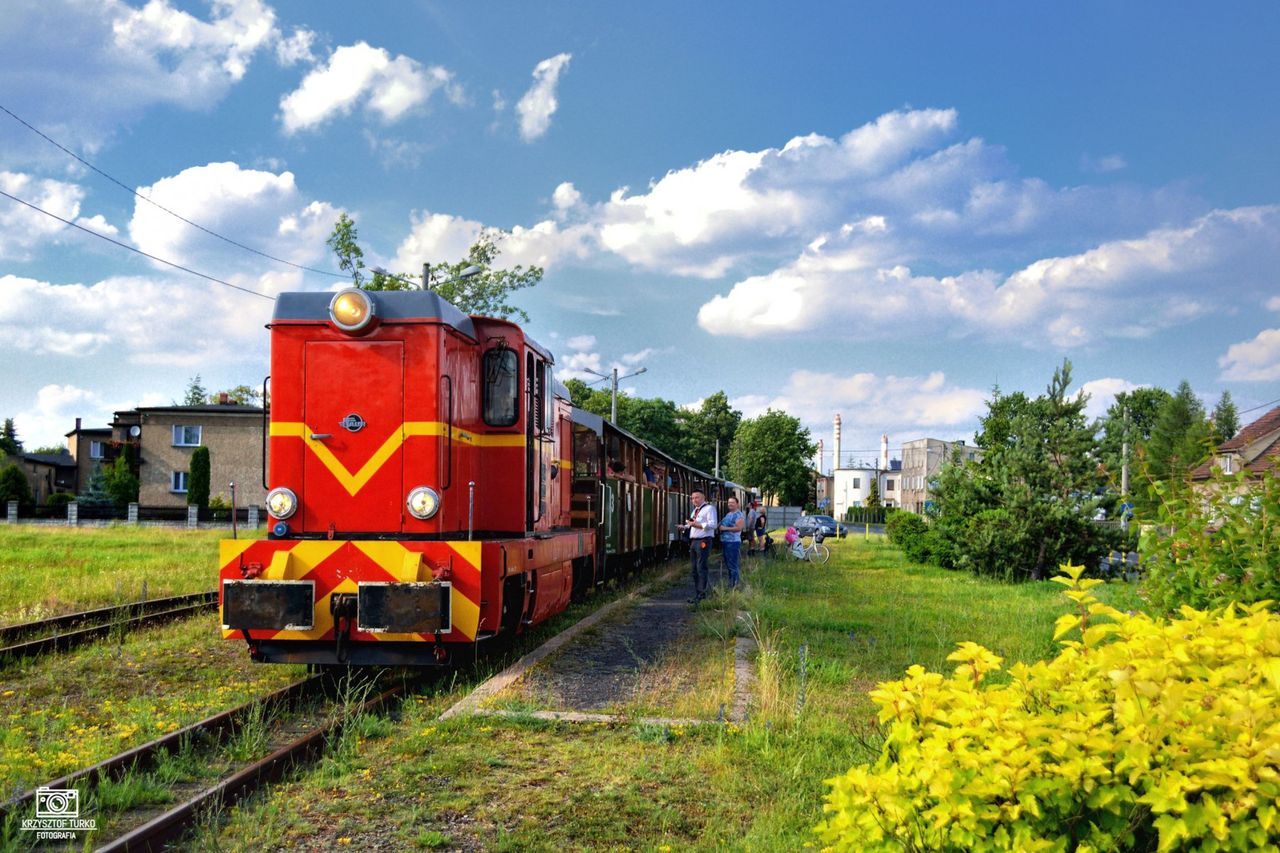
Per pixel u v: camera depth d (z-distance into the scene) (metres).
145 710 7.20
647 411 84.69
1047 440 18.94
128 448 48.91
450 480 8.66
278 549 8.10
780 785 5.33
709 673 8.49
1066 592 3.50
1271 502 5.71
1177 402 61.16
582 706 7.23
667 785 5.38
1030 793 2.59
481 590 8.03
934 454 93.81
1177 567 6.02
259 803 5.11
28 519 42.25
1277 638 2.92
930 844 2.77
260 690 8.05
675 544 28.84
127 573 17.53
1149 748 2.55
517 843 4.53
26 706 7.54
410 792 5.24
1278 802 2.42
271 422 8.59
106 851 4.34
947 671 8.66
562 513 12.95
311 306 8.67
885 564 24.45
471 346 9.57
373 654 8.12
